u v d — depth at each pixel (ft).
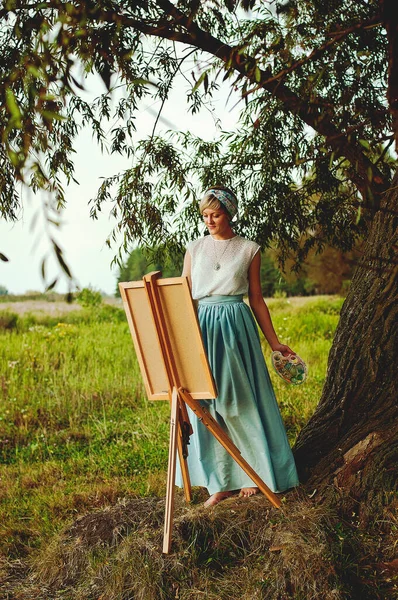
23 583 10.41
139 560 9.58
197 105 13.61
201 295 11.40
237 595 9.10
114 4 9.11
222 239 11.45
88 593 9.59
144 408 21.65
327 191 14.01
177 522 10.14
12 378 24.75
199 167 14.73
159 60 12.84
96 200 13.85
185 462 11.03
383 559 9.48
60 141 11.90
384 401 11.04
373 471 10.45
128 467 15.96
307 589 8.77
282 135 14.15
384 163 13.25
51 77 7.00
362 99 12.07
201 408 10.03
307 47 11.00
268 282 49.52
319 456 11.34
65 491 14.43
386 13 7.65
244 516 10.30
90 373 25.53
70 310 44.11
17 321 40.19
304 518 9.96
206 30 12.98
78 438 19.11
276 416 11.29
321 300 44.52
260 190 14.58
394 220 11.00
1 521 13.03
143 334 10.17
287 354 11.43
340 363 11.59
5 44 10.06
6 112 7.81
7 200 11.52
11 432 19.81
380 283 11.06
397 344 10.89
